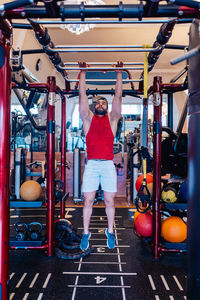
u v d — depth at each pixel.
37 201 3.04
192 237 1.45
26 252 3.16
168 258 2.98
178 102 9.48
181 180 3.47
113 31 6.41
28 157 6.70
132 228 4.08
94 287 2.31
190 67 1.51
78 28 3.13
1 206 1.54
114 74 3.52
